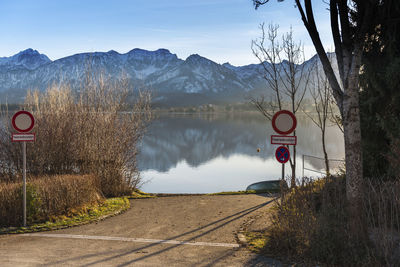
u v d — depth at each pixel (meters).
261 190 13.95
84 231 7.66
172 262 5.49
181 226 8.13
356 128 5.84
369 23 5.65
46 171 13.16
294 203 6.48
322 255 5.49
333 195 6.93
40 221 8.25
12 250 6.12
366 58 8.86
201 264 5.39
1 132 13.05
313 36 6.19
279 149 8.02
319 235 5.59
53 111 13.43
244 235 7.15
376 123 8.59
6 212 8.04
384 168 9.01
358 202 5.77
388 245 5.28
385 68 8.37
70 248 6.29
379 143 9.05
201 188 24.67
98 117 13.86
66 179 9.45
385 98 8.60
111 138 13.79
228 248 6.30
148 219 8.97
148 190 23.81
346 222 5.92
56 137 13.20
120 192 13.63
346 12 5.94
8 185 8.48
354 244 5.39
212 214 9.53
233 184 26.31
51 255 5.80
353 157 5.82
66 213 8.91
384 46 8.41
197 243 6.66
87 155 13.49
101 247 6.37
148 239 6.97
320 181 7.88
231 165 37.97
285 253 5.88
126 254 5.92
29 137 7.92
